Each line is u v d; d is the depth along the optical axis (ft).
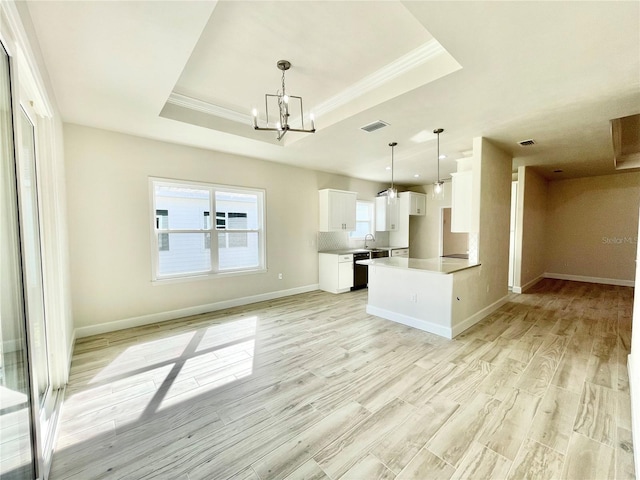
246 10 6.08
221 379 8.05
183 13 5.41
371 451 5.43
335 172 20.03
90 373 8.36
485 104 9.00
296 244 18.28
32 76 5.56
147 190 12.44
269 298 16.92
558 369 8.44
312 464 5.14
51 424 6.02
